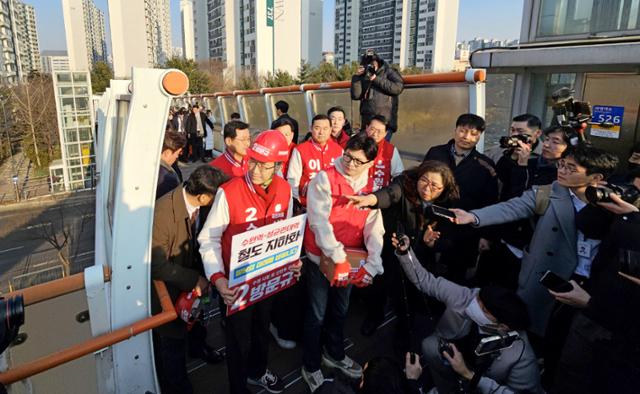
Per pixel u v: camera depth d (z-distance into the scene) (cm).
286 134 348
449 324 234
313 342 246
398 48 8000
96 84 4319
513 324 193
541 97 480
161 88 168
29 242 1764
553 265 236
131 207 177
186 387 234
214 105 1245
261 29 6512
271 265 209
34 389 163
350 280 226
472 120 277
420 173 253
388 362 185
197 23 8544
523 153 287
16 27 7481
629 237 182
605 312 175
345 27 9362
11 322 124
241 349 221
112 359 189
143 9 6725
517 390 200
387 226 279
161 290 196
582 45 434
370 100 392
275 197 217
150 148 175
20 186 2606
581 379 182
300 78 4553
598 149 218
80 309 170
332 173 230
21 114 3338
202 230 209
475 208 282
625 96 395
